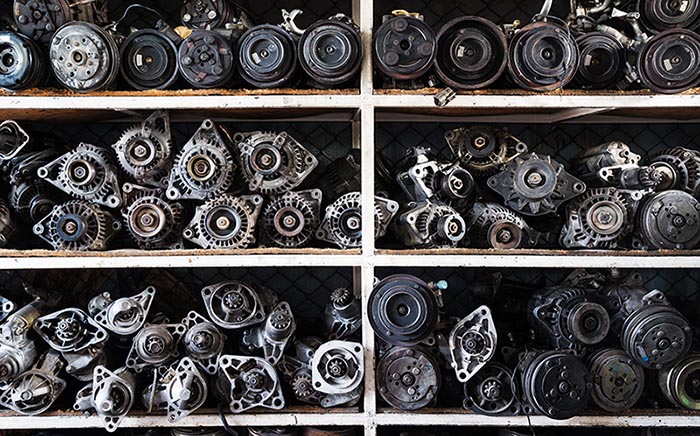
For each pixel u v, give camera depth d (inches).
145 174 72.7
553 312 75.6
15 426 71.0
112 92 68.3
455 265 70.9
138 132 72.2
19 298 82.7
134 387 71.7
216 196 72.6
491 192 80.7
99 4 76.1
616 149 76.3
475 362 70.1
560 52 68.5
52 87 71.6
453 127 92.6
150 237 71.5
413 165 75.1
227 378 73.2
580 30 75.0
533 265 71.0
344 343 70.7
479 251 70.9
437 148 92.8
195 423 72.3
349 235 73.0
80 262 69.2
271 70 67.4
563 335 73.2
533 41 68.3
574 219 74.7
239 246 72.0
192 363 70.8
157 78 69.5
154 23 91.2
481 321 70.6
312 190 74.8
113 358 77.9
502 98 70.0
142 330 71.1
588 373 68.9
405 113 83.7
